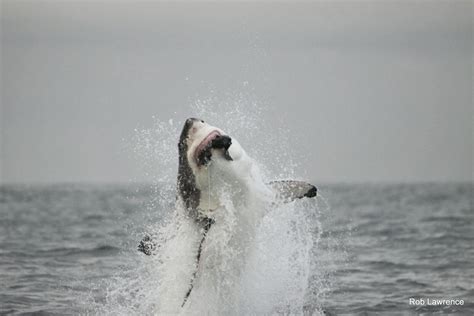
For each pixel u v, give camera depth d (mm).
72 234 100438
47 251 86375
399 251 87438
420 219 120500
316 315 59031
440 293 66375
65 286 68188
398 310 61000
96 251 86312
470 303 63094
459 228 108312
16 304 61906
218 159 52031
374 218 122125
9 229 106375
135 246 89438
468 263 80062
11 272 74062
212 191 53062
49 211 134375
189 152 52469
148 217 119938
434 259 82250
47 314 59219
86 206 143875
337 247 90188
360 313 59969
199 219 54125
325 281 70500
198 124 53031
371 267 77812
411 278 72438
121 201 158125
